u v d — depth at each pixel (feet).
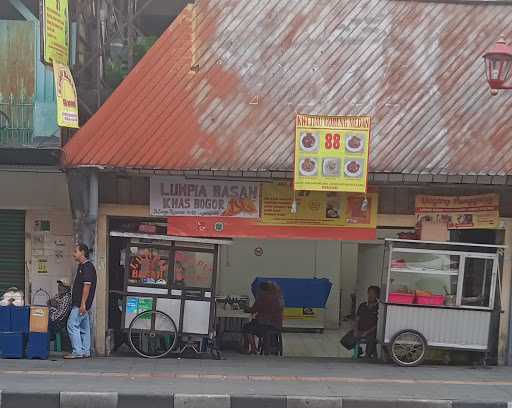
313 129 27.43
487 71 23.66
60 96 25.88
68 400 21.12
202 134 27.96
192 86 28.12
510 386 24.43
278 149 27.94
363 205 29.04
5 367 25.46
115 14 30.25
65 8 27.02
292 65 28.27
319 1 28.43
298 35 28.37
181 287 28.86
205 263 29.17
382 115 28.09
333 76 28.25
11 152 28.14
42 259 31.30
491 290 28.14
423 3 28.50
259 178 28.84
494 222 29.35
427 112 28.12
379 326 29.48
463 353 30.37
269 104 28.12
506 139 28.02
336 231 29.32
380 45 28.35
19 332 27.45
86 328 28.19
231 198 29.12
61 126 26.27
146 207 29.40
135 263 28.76
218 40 28.27
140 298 28.71
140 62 28.04
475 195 29.50
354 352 34.06
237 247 45.42
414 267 28.68
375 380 25.00
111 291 28.96
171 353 29.48
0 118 28.25
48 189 30.73
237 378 24.64
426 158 27.91
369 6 28.48
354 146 27.40
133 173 28.30
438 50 28.35
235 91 28.14
